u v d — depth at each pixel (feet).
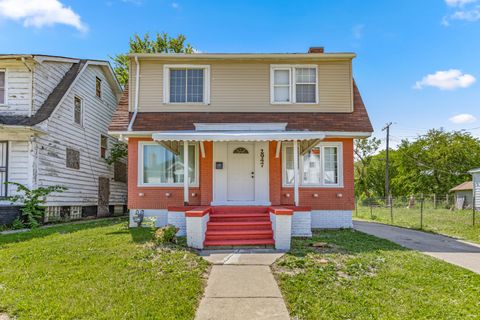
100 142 61.00
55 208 46.29
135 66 41.24
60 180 47.55
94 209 57.98
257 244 27.94
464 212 77.66
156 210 38.68
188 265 21.17
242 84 41.14
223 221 32.09
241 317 13.96
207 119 39.50
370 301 15.44
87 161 55.88
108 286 16.76
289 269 20.88
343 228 38.55
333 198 39.01
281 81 41.57
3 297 15.11
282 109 40.73
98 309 13.98
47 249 24.70
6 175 41.70
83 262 21.16
